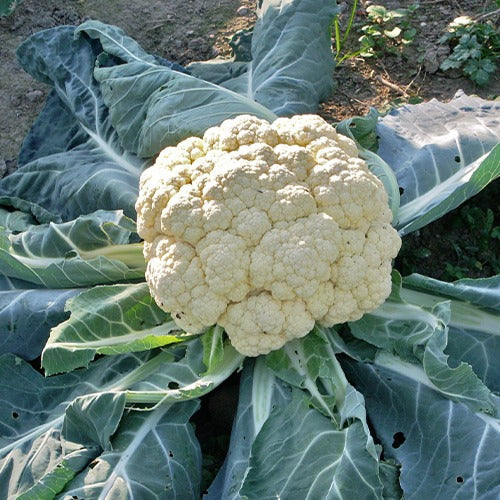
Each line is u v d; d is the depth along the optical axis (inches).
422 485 23.6
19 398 27.2
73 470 24.2
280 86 31.1
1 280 29.1
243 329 25.5
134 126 31.0
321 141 26.6
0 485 25.2
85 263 27.0
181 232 25.5
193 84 30.0
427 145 29.4
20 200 33.0
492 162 26.6
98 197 30.4
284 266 25.1
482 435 23.6
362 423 23.3
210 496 24.7
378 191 26.4
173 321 27.0
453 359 26.4
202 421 28.7
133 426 24.9
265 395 25.5
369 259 25.7
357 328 26.5
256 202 25.5
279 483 23.0
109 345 25.6
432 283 26.4
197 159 26.7
